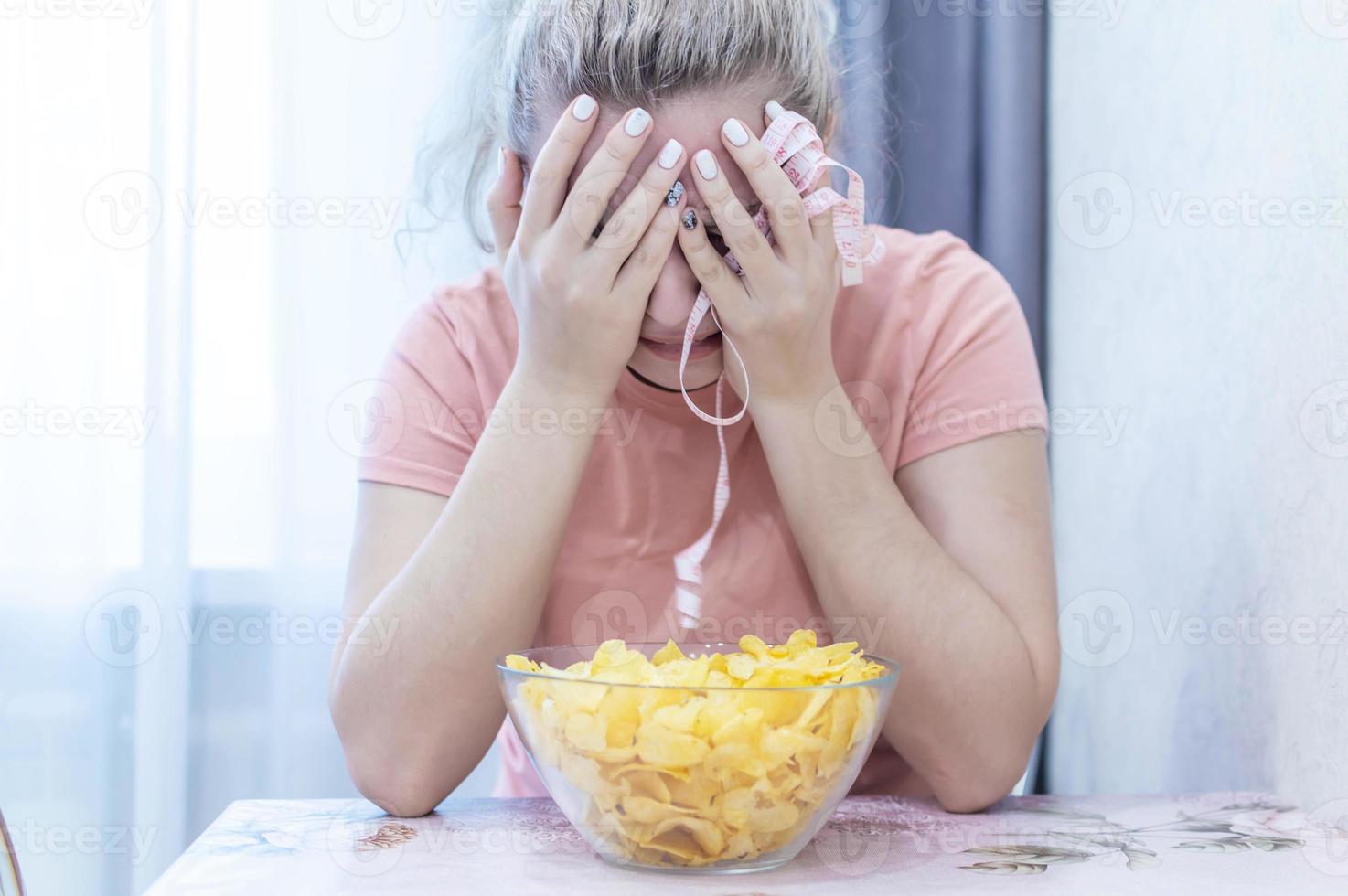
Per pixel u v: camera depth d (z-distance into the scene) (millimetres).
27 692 1514
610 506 951
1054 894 591
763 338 777
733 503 953
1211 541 931
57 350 1502
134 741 1526
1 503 1502
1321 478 750
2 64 1479
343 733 805
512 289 809
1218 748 919
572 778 601
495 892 593
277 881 617
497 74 906
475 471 815
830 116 871
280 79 1532
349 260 1552
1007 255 1362
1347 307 713
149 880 1520
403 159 1547
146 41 1495
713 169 730
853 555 810
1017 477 887
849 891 595
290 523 1553
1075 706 1281
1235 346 883
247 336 1552
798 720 584
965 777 787
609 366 792
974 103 1419
